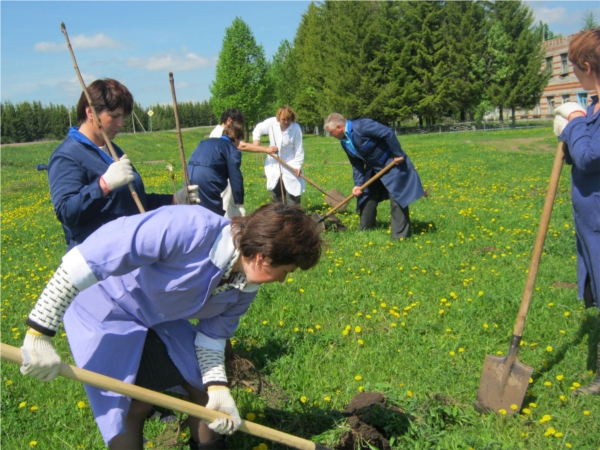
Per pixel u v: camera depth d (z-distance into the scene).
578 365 4.21
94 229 3.19
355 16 49.91
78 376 2.29
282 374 4.09
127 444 2.66
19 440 3.41
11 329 5.34
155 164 27.14
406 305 5.46
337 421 3.37
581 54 3.62
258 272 2.47
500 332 4.80
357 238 8.09
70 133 3.23
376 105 50.38
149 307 2.57
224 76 54.75
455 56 49.38
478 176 15.66
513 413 3.61
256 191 14.37
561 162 3.87
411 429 3.36
